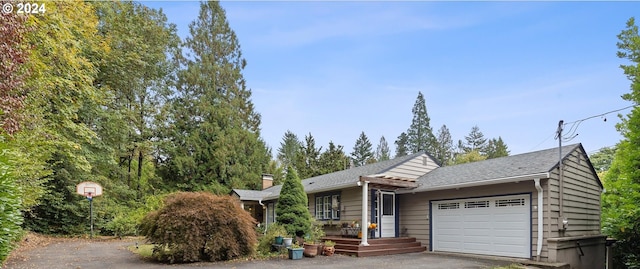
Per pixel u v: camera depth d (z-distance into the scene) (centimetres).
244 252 1036
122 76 2022
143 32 2203
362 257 1105
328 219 1489
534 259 981
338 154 3525
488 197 1121
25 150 1012
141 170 2502
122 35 1964
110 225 1762
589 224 1158
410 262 992
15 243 977
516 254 1030
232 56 2936
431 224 1291
